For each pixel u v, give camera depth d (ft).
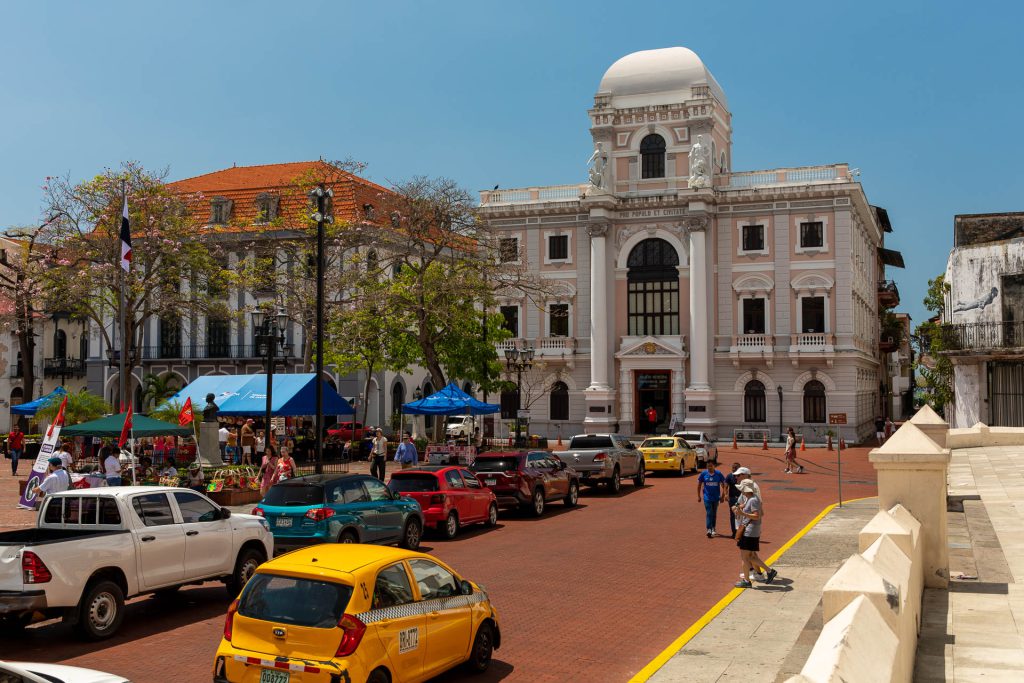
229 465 98.68
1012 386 123.85
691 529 72.33
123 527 42.32
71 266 140.36
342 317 140.67
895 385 318.65
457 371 137.69
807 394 175.32
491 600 47.09
